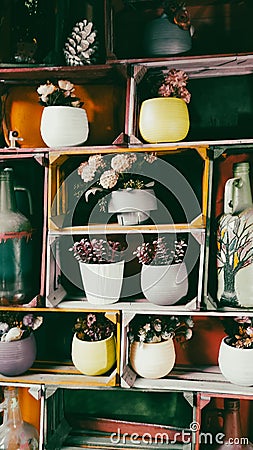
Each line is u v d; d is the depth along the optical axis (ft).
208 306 5.28
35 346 5.78
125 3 5.79
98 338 5.65
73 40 5.45
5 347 5.53
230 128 5.85
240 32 5.76
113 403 6.30
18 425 5.83
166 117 5.20
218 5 5.77
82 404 6.35
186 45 5.42
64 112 5.36
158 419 6.21
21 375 5.70
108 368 5.62
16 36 5.54
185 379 5.59
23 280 5.56
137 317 5.75
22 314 5.85
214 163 5.91
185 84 5.38
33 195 6.21
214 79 5.84
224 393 5.31
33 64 5.55
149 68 5.54
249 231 5.26
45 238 5.46
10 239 5.45
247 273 5.26
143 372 5.51
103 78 5.76
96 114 5.96
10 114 5.98
